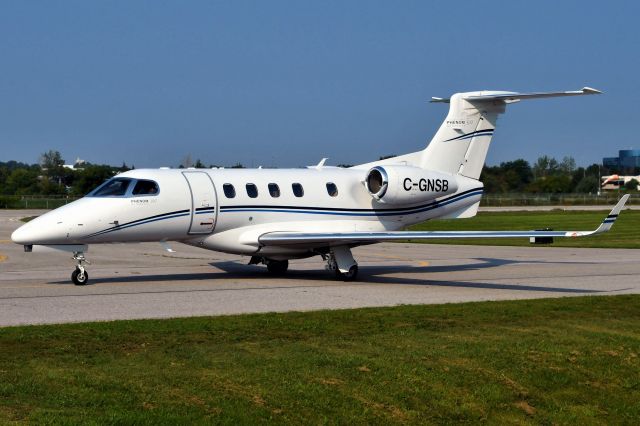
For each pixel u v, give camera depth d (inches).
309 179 999.0
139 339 539.2
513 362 512.1
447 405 446.6
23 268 1073.5
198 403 418.0
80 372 456.8
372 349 527.5
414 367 490.6
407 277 997.2
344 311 665.6
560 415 453.1
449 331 591.2
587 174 6914.4
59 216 849.5
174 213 897.5
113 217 865.5
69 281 904.9
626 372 511.2
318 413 421.7
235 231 943.7
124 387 433.4
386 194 1006.4
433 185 1042.7
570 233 822.5
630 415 459.8
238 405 419.2
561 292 838.5
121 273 1003.9
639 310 697.0
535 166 7721.5
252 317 629.0
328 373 472.1
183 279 934.4
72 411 394.6
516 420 442.9
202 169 956.6
